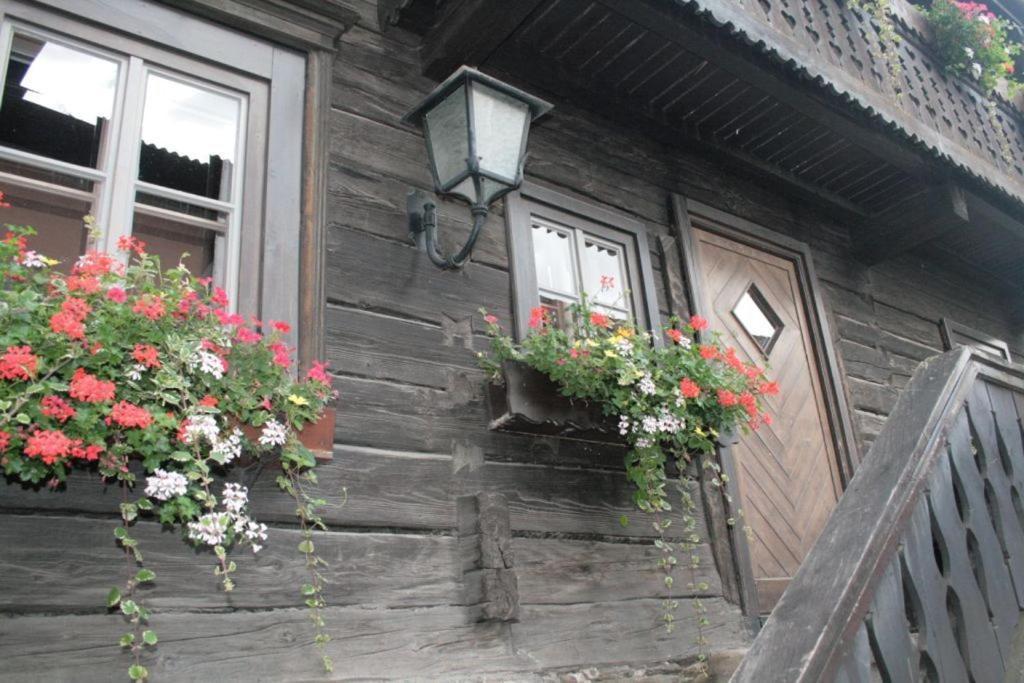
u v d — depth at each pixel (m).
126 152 2.86
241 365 2.58
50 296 2.25
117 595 2.22
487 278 3.79
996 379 2.54
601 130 4.70
